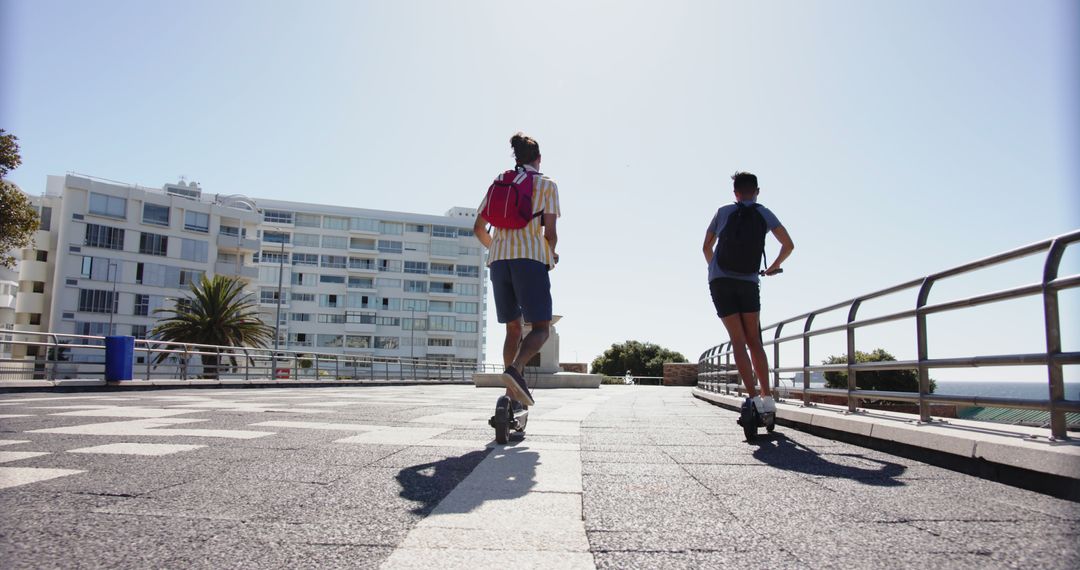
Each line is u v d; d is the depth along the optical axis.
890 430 3.81
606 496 2.52
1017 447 2.76
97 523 1.99
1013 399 3.25
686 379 35.22
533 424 5.71
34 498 2.30
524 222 4.09
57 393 11.75
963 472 3.12
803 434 5.01
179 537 1.86
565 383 26.44
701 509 2.31
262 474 2.83
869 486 2.76
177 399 9.01
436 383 37.19
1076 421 3.07
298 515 2.14
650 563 1.69
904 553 1.79
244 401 8.48
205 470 2.90
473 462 3.28
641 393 17.78
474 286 84.94
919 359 4.12
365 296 79.62
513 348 4.52
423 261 83.06
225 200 60.47
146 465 3.00
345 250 79.25
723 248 4.74
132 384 14.43
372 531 1.96
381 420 5.53
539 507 2.32
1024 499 2.51
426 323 82.06
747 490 2.66
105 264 47.66
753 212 4.75
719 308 4.88
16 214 20.47
